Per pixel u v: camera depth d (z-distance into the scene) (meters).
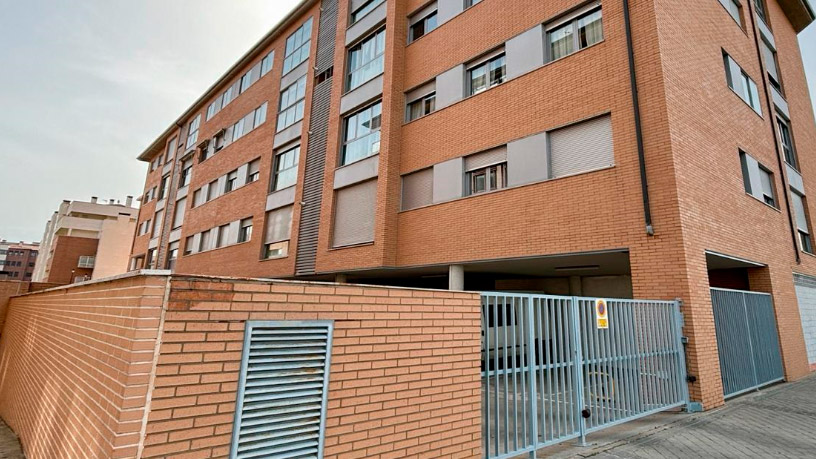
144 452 2.22
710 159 8.40
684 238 6.75
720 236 8.05
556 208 8.33
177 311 2.44
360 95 13.45
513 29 10.09
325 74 15.70
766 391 8.11
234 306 2.65
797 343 10.34
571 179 8.22
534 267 10.55
